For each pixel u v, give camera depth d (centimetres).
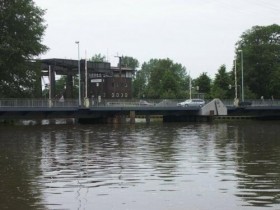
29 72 7075
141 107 7275
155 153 2542
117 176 1723
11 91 6975
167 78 13612
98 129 5503
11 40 6712
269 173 1759
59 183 1586
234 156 2358
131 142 3381
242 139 3653
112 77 12425
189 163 2075
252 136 4050
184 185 1520
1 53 6588
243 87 9775
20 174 1802
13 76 6969
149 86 16638
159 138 3809
